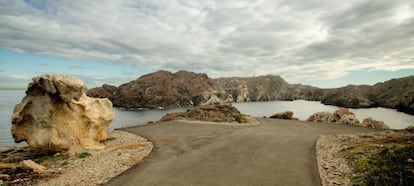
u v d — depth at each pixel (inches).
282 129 848.3
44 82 523.5
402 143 467.2
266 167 382.3
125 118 2071.9
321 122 1093.8
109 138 713.0
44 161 477.4
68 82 534.9
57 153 531.8
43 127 536.7
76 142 556.7
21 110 534.9
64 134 543.8
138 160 436.8
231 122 1095.0
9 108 2490.2
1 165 431.5
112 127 1440.7
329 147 519.2
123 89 4092.0
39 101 542.3
